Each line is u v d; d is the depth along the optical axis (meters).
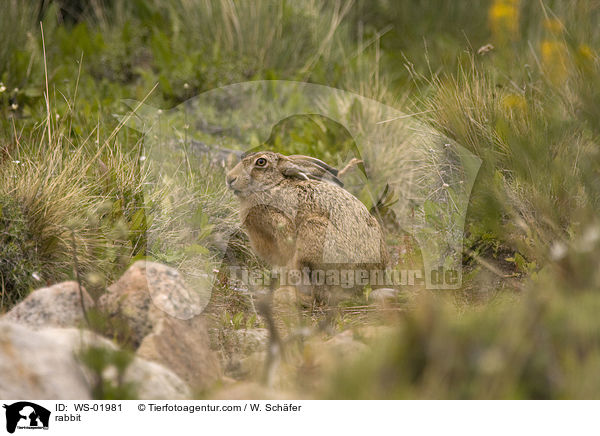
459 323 5.88
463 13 19.69
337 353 6.30
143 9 20.55
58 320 6.89
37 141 11.70
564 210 9.20
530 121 10.71
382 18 20.78
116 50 17.86
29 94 14.88
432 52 17.88
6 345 5.61
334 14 19.67
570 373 5.23
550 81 11.87
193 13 19.42
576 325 5.54
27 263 8.73
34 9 18.91
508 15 15.00
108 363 5.92
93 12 20.97
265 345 7.82
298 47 18.58
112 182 10.43
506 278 9.32
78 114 13.60
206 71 16.42
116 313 7.07
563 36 12.73
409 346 5.52
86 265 9.20
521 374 5.32
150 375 6.02
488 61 13.90
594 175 9.42
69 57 17.42
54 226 9.21
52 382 5.59
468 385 5.25
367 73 16.89
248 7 18.67
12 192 9.33
